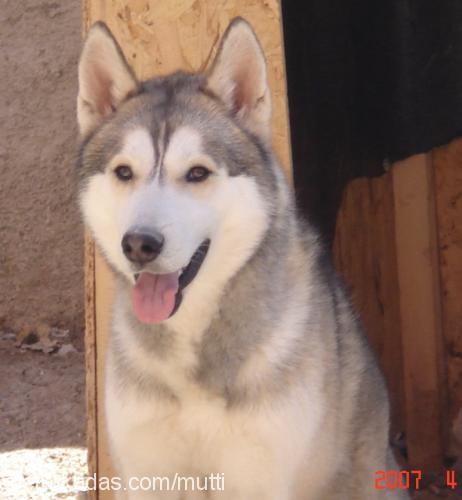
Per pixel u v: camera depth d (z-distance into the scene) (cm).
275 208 408
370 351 486
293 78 659
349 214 695
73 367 741
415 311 654
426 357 654
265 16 497
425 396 655
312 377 407
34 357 759
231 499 414
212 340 395
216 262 393
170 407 399
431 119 633
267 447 397
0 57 804
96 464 499
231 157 397
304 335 407
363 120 661
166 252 366
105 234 405
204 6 503
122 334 408
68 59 798
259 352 395
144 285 383
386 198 687
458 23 619
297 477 420
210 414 397
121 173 395
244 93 413
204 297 394
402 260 655
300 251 429
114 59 417
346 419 447
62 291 798
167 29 507
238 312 395
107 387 416
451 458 662
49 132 797
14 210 801
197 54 505
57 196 795
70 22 801
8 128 802
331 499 456
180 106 403
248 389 394
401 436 687
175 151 388
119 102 418
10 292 805
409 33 626
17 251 802
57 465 594
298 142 667
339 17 648
